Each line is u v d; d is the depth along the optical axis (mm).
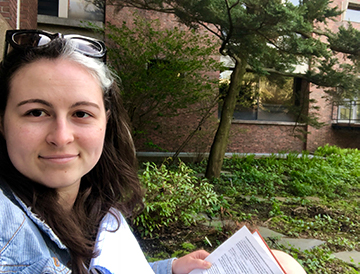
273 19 4617
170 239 3393
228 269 890
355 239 3852
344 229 4215
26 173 631
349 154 10719
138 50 7477
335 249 3496
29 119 618
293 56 5945
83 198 891
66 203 785
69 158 651
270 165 9133
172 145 10211
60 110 629
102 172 1005
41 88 610
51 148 625
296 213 4828
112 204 980
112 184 1016
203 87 7711
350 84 6047
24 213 570
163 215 3447
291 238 3756
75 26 8828
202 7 5113
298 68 11555
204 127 10445
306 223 4301
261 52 5371
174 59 7250
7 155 677
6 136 624
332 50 6164
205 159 9711
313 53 5512
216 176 7020
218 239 3426
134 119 7938
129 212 1115
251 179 7098
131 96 6879
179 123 10250
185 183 3990
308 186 6359
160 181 3623
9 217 524
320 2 5664
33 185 665
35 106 611
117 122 1027
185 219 3584
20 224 531
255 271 807
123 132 1049
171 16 9703
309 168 8273
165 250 3150
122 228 991
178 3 5500
